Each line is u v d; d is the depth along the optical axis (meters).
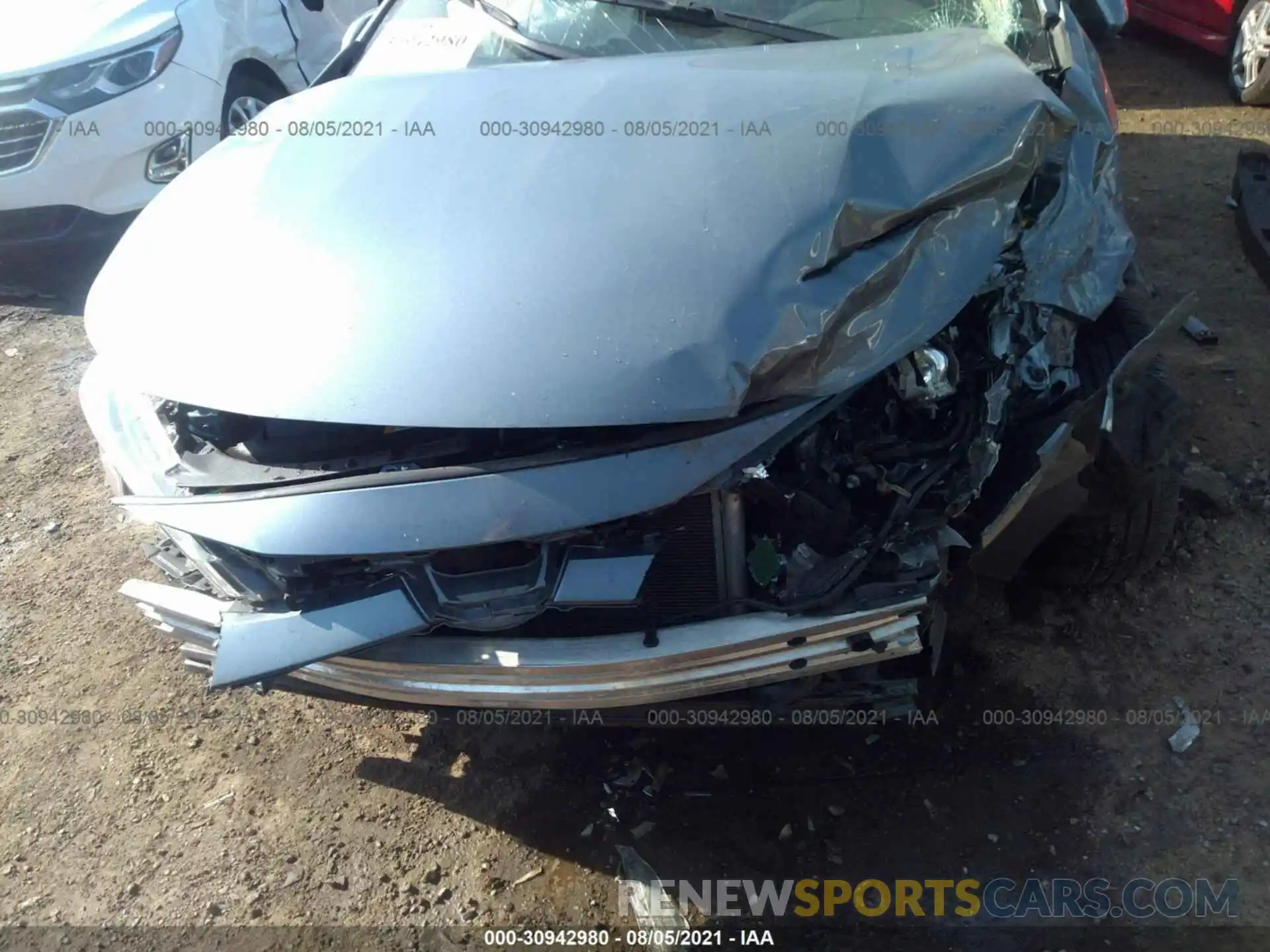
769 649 1.86
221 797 2.45
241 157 2.41
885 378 2.03
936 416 2.07
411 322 1.85
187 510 1.91
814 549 1.94
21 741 2.62
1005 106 2.13
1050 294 2.24
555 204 1.97
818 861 2.17
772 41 2.65
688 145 2.04
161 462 2.09
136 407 2.25
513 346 1.78
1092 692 2.46
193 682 2.77
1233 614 2.62
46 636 2.94
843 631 1.87
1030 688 2.49
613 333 1.78
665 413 1.72
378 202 2.08
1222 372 3.46
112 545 3.28
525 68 2.49
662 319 1.78
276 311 1.95
